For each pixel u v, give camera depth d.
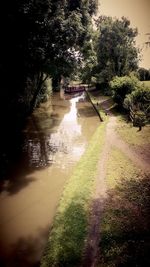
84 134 25.38
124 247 9.69
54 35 23.86
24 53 22.97
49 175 16.83
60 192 14.82
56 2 22.88
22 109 29.48
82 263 9.26
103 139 21.84
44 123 29.62
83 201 12.99
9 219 12.73
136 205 12.30
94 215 11.80
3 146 21.88
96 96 48.50
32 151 20.97
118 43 44.38
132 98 27.92
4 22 19.81
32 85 32.56
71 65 27.20
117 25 43.97
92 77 52.66
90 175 15.61
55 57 26.08
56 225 11.54
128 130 23.62
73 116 33.16
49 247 10.29
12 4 19.38
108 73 45.47
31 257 10.39
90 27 28.08
